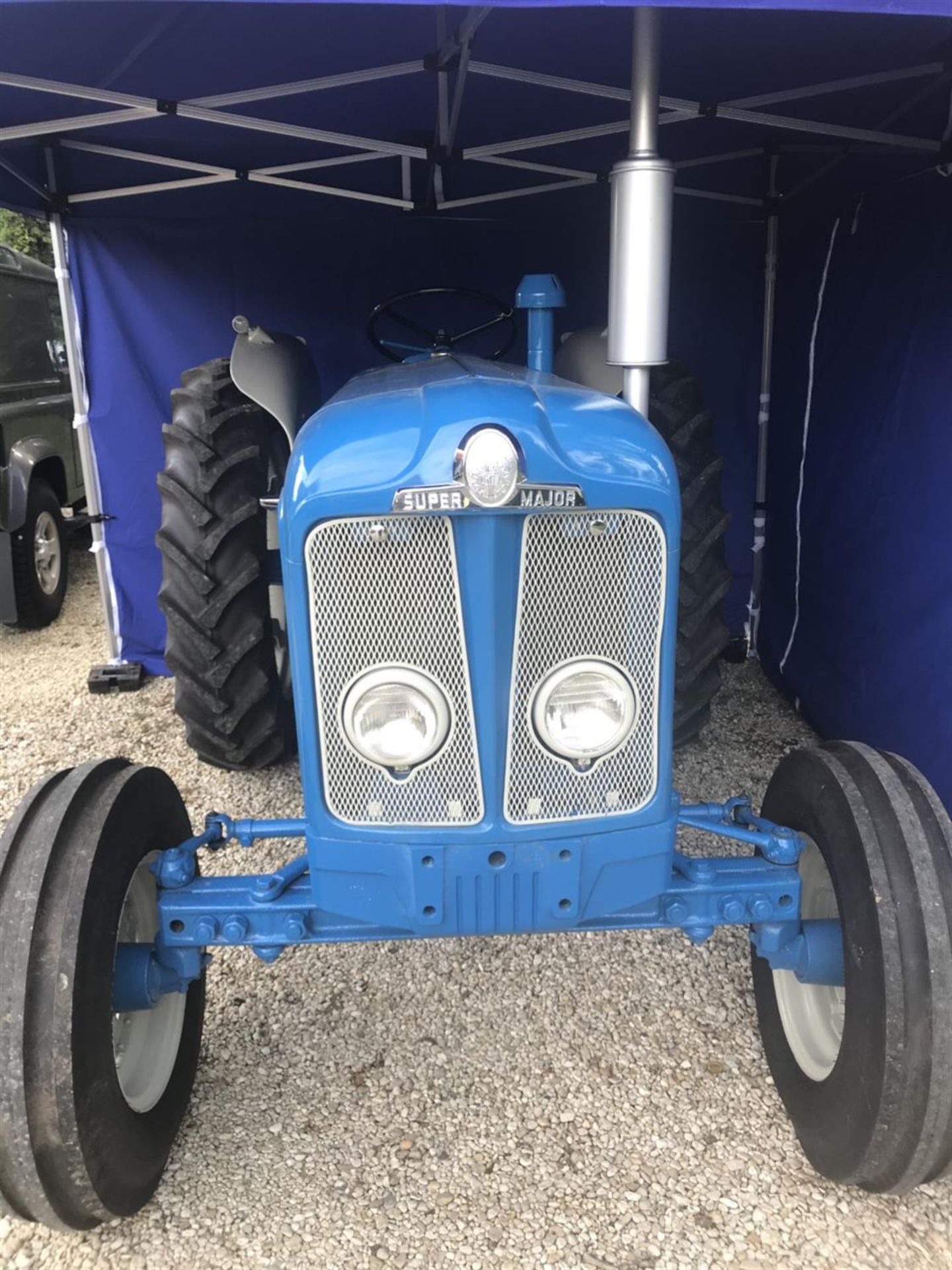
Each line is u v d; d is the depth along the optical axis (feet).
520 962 8.70
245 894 6.38
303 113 10.02
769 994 7.33
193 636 10.30
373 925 6.15
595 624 5.49
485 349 14.34
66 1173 5.50
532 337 8.22
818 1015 6.86
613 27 7.49
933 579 9.80
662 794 5.85
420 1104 7.22
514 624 5.34
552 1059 7.61
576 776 5.70
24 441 17.33
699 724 10.52
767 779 11.65
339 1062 7.66
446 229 13.83
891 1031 5.60
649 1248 6.07
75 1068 5.45
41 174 12.14
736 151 11.19
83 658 16.25
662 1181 6.54
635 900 5.94
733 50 7.80
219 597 10.18
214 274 13.82
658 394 10.26
